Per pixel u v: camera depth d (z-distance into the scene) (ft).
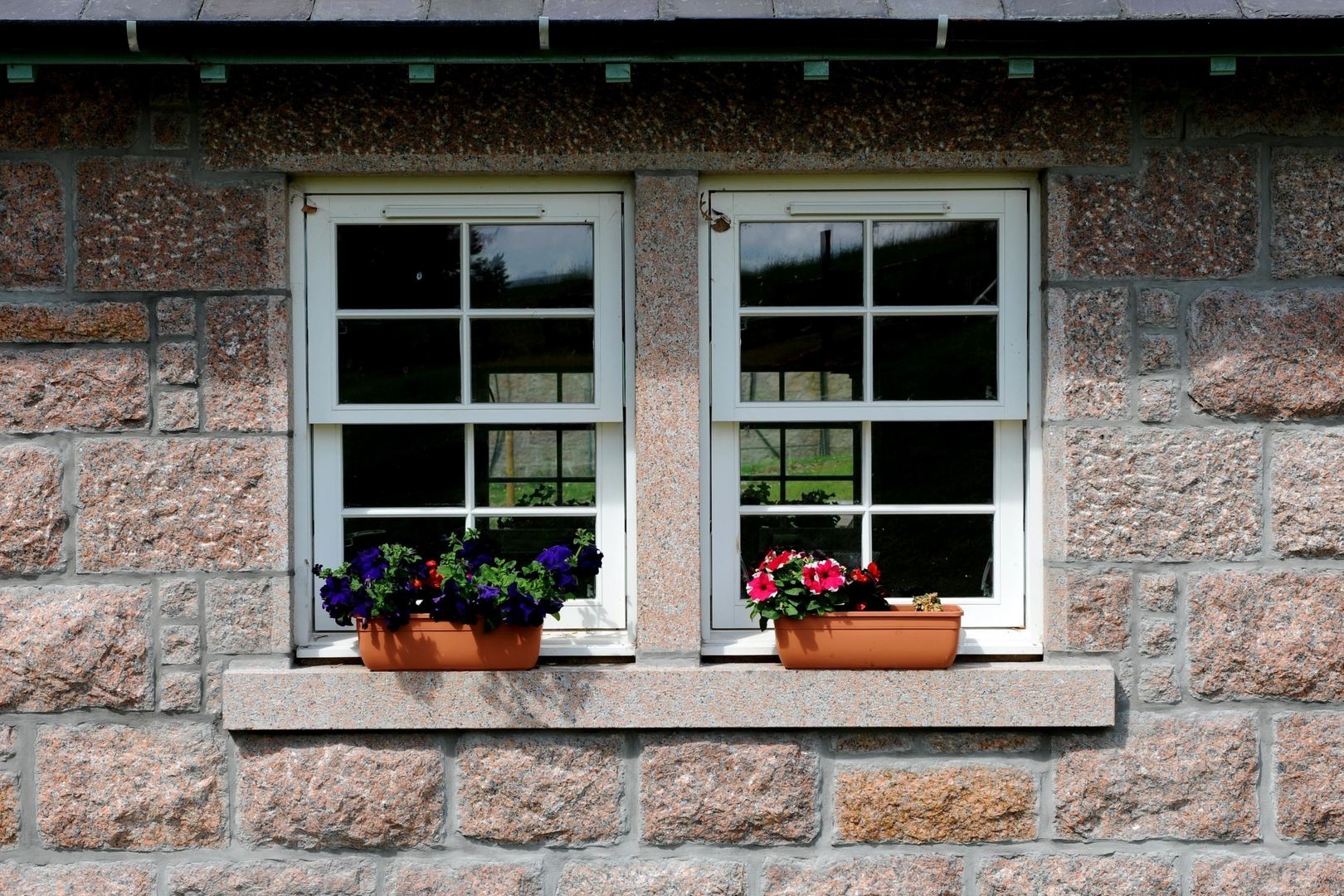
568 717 11.21
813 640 11.17
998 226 11.64
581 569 11.10
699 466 11.48
